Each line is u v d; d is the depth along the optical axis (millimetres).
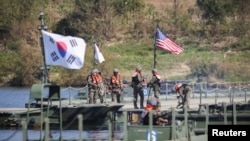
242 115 88438
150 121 65875
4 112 95688
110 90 108125
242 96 135625
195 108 102000
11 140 82062
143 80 103875
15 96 173250
